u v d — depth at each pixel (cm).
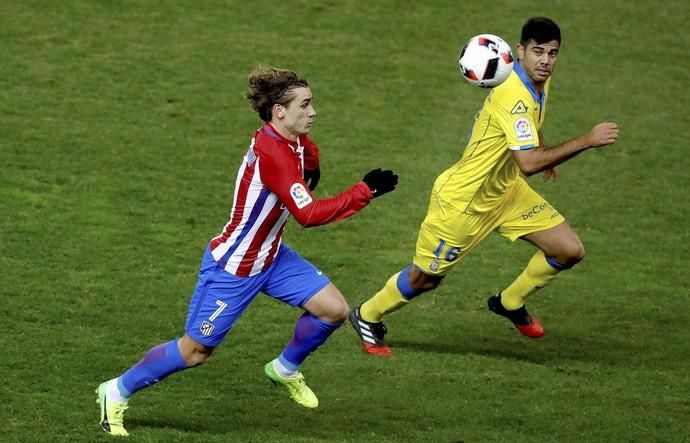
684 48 5522
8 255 3384
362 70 5053
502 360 3005
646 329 3250
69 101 4553
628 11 5838
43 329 2962
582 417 2658
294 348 2506
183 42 5147
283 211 2369
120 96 4638
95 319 3048
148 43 5106
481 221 2953
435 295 3425
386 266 3559
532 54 2761
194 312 2416
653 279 3594
